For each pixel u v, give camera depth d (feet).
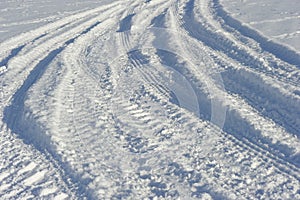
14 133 31.04
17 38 47.57
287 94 31.35
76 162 27.09
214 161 26.63
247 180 25.05
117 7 55.21
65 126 30.60
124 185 25.25
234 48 39.50
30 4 61.05
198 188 24.75
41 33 48.65
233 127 29.86
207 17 46.91
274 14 45.73
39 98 34.22
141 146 28.27
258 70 35.27
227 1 51.83
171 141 28.63
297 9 46.80
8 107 34.45
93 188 24.85
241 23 43.55
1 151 29.19
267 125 29.53
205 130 29.55
